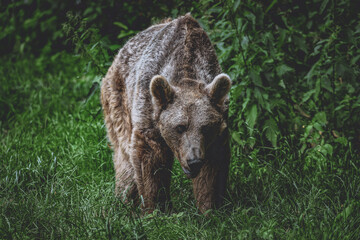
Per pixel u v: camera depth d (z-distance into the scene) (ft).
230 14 33.30
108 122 32.63
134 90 28.40
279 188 29.22
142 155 26.89
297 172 30.40
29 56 63.16
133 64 30.25
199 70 26.78
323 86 33.71
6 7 61.36
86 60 37.81
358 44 34.78
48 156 34.55
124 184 30.19
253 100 32.83
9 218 26.37
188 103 24.44
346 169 30.17
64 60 58.29
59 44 62.18
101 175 32.55
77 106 45.37
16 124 42.93
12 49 65.98
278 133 32.73
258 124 34.32
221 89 24.85
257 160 31.35
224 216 26.84
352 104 34.81
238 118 33.45
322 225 24.89
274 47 36.86
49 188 29.30
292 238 23.93
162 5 43.78
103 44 37.88
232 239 24.63
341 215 25.38
